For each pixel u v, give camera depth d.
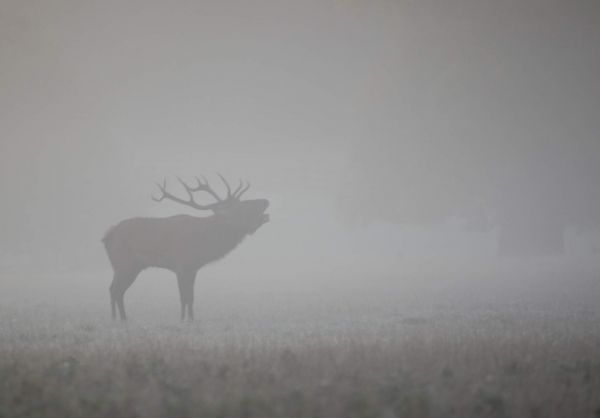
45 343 47.75
